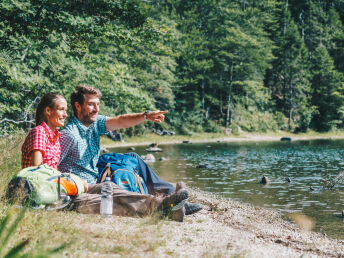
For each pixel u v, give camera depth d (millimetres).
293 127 60312
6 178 4477
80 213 3859
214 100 54531
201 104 53812
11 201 3477
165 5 54969
